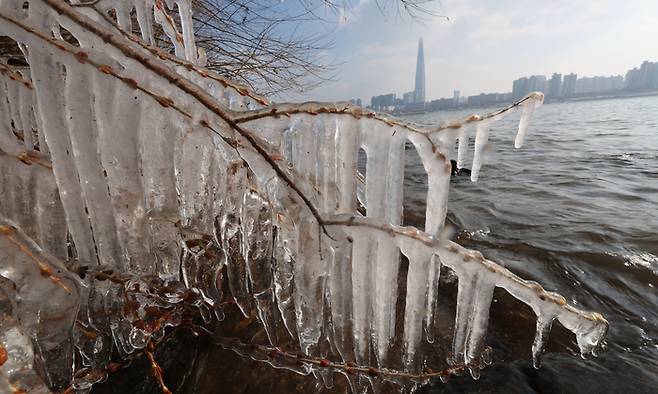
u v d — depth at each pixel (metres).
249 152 1.23
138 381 1.81
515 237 4.95
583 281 3.63
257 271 1.93
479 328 1.63
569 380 2.04
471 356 1.73
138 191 1.32
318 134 1.48
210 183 1.74
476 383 1.97
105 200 1.29
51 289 0.99
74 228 1.30
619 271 3.79
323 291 1.55
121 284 1.38
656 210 5.81
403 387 1.89
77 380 1.41
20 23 1.03
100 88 1.12
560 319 1.57
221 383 1.99
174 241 1.56
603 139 17.22
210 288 2.01
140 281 1.42
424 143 1.53
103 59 1.08
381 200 1.58
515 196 7.50
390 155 1.56
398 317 2.47
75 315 1.08
